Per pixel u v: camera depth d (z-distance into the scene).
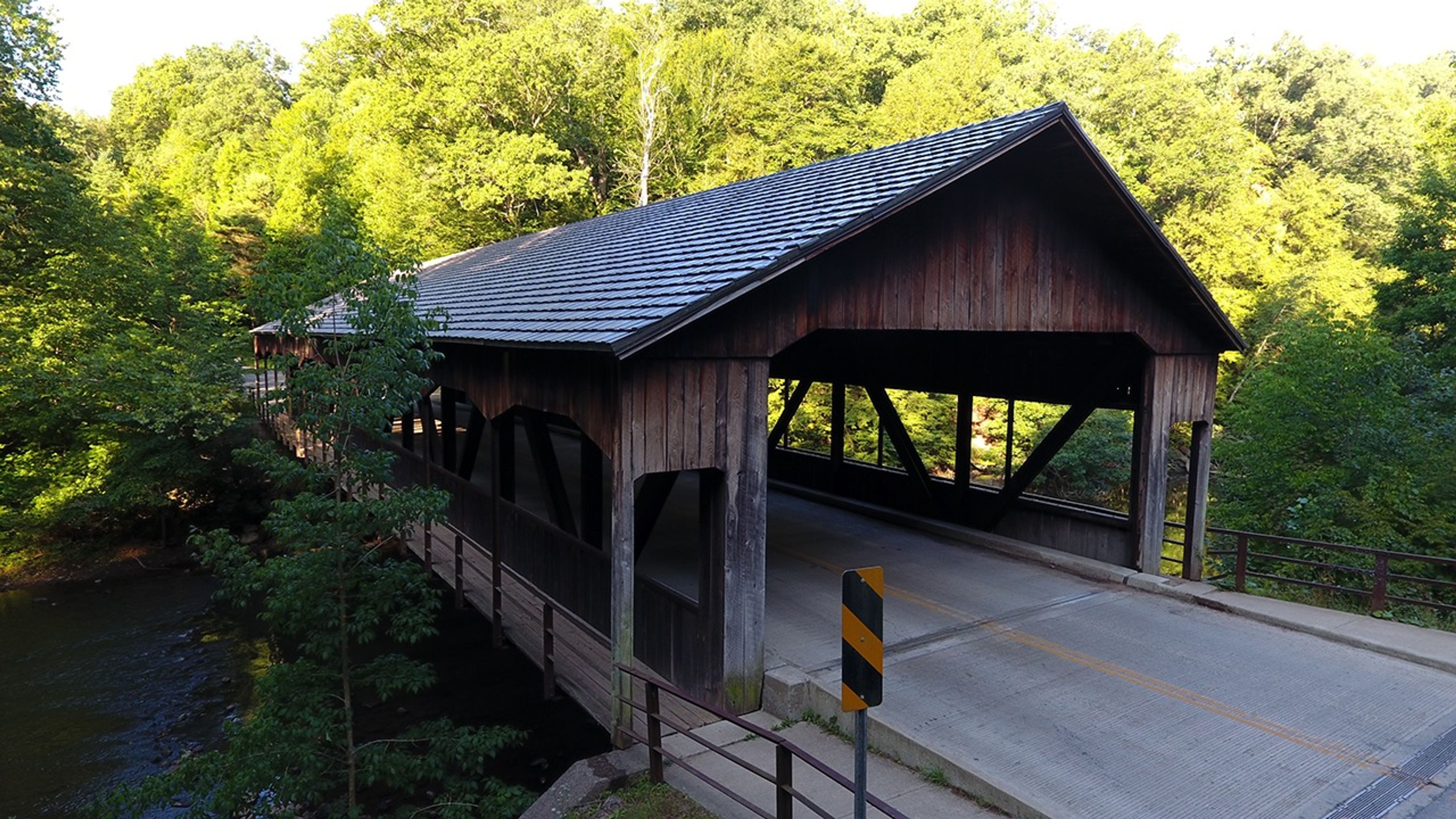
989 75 33.69
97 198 19.78
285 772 5.44
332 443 5.61
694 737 5.27
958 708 6.23
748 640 6.50
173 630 13.42
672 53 35.22
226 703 10.62
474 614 10.31
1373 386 12.63
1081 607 8.73
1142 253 8.74
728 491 6.33
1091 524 10.23
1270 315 23.97
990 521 11.52
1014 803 4.91
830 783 5.39
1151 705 6.30
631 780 5.70
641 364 5.90
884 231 7.13
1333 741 5.74
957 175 6.75
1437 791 5.12
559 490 9.08
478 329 7.93
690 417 6.14
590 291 7.84
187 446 18.61
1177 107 31.69
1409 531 11.52
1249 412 13.94
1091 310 8.77
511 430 10.63
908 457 12.76
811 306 6.70
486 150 31.16
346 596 5.63
